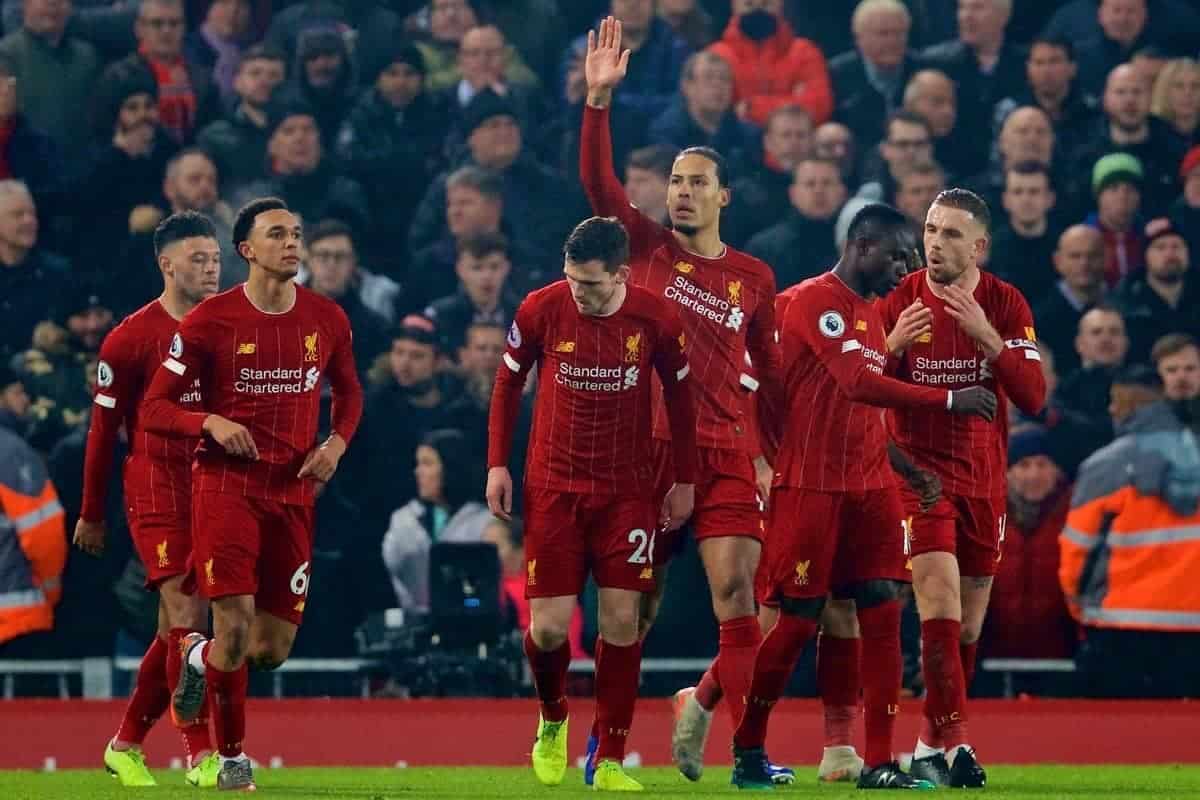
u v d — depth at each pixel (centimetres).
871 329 2822
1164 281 5325
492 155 5578
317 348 2880
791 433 2848
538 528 2848
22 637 4600
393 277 5556
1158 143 5697
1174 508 4631
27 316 5147
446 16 5909
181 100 5653
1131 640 4659
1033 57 5788
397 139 5628
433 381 5034
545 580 2855
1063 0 6125
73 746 4253
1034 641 4762
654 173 5344
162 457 3142
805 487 2830
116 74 5431
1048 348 5219
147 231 5247
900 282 2830
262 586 2897
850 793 2712
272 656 2933
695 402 2970
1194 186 5606
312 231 5203
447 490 4784
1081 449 4953
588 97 3075
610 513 2831
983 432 2958
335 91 5631
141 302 5203
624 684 2856
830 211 5472
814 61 5912
